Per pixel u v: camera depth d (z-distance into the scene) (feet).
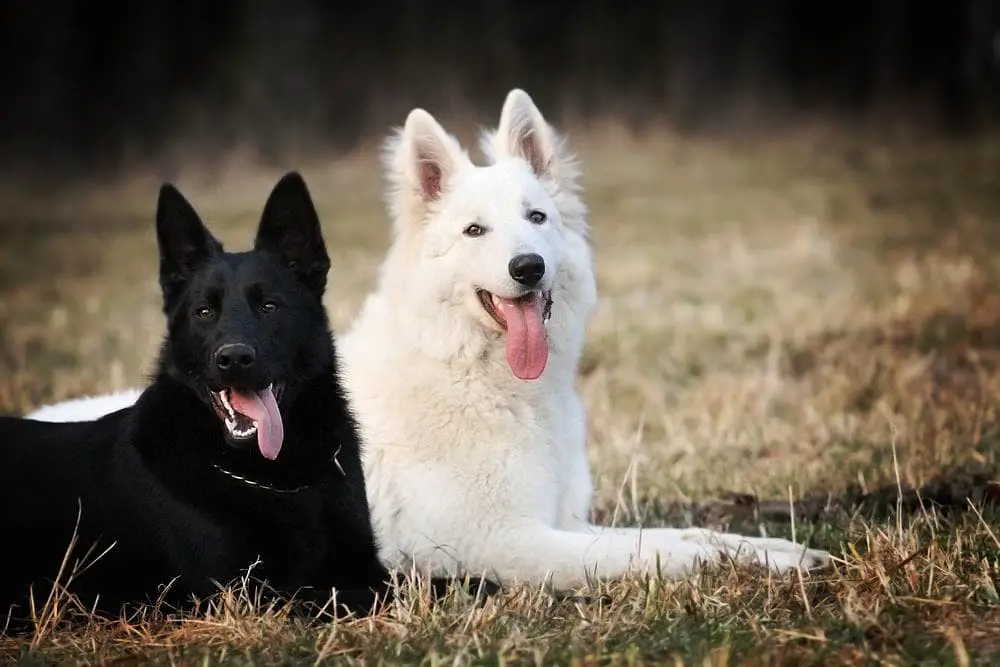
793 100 167.84
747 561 26.11
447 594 24.73
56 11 161.79
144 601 24.66
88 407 31.37
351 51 168.25
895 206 100.12
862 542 27.09
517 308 28.32
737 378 47.85
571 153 31.48
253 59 164.96
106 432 25.85
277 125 157.89
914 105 160.56
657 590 24.23
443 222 29.43
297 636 22.30
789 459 36.01
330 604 24.34
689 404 44.83
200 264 25.64
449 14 171.94
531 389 28.89
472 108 160.25
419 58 168.66
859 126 155.74
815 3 173.06
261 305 25.08
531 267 27.86
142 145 154.92
